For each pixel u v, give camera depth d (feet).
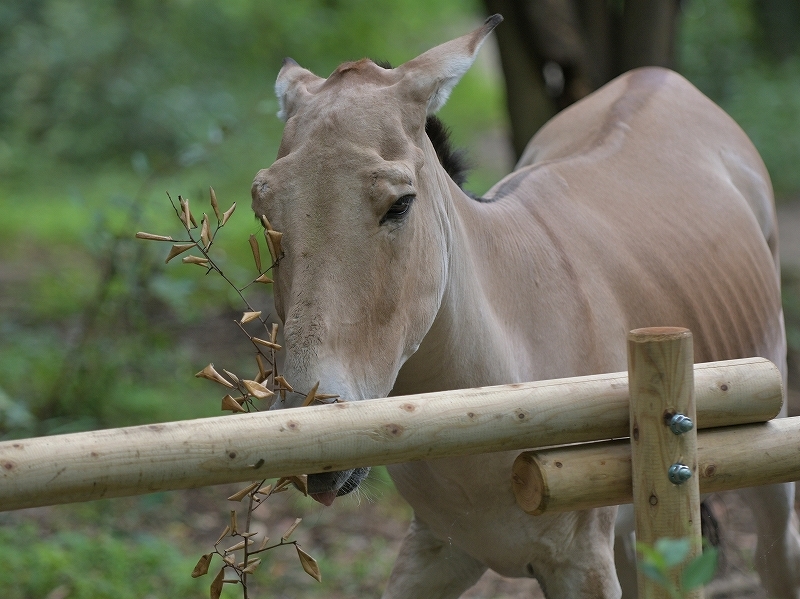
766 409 13.79
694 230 20.53
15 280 54.80
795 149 79.41
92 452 10.77
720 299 20.42
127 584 26.61
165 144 88.07
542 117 37.68
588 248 18.57
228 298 49.03
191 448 11.13
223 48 99.96
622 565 22.12
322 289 13.33
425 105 14.98
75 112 90.48
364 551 30.07
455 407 12.43
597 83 37.37
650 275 19.13
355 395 13.29
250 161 79.82
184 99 88.99
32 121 91.91
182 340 46.03
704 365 13.76
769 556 22.85
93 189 77.87
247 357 43.62
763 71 89.51
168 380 40.55
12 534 28.63
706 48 90.07
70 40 94.17
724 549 23.63
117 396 38.17
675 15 37.60
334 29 113.70
